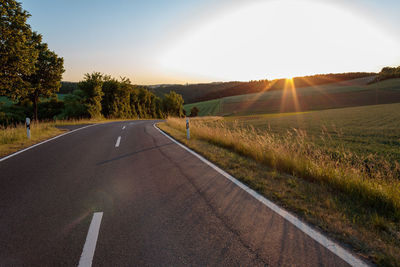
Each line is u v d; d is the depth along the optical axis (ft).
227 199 11.80
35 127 42.96
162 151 25.03
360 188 12.60
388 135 44.68
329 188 13.56
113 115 162.40
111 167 18.29
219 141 30.19
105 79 166.09
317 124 73.26
